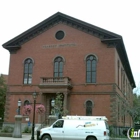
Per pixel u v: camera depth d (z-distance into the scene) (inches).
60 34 1556.3
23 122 1478.8
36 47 1587.1
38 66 1557.6
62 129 914.7
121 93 1672.0
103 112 1386.6
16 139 1034.7
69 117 926.4
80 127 902.4
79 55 1491.1
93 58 1464.1
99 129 884.6
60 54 1526.8
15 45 1621.6
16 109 1545.3
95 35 1481.3
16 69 1601.9
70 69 1489.9
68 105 1444.4
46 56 1555.1
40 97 1466.5
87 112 1418.6
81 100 1435.8
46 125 1381.6
